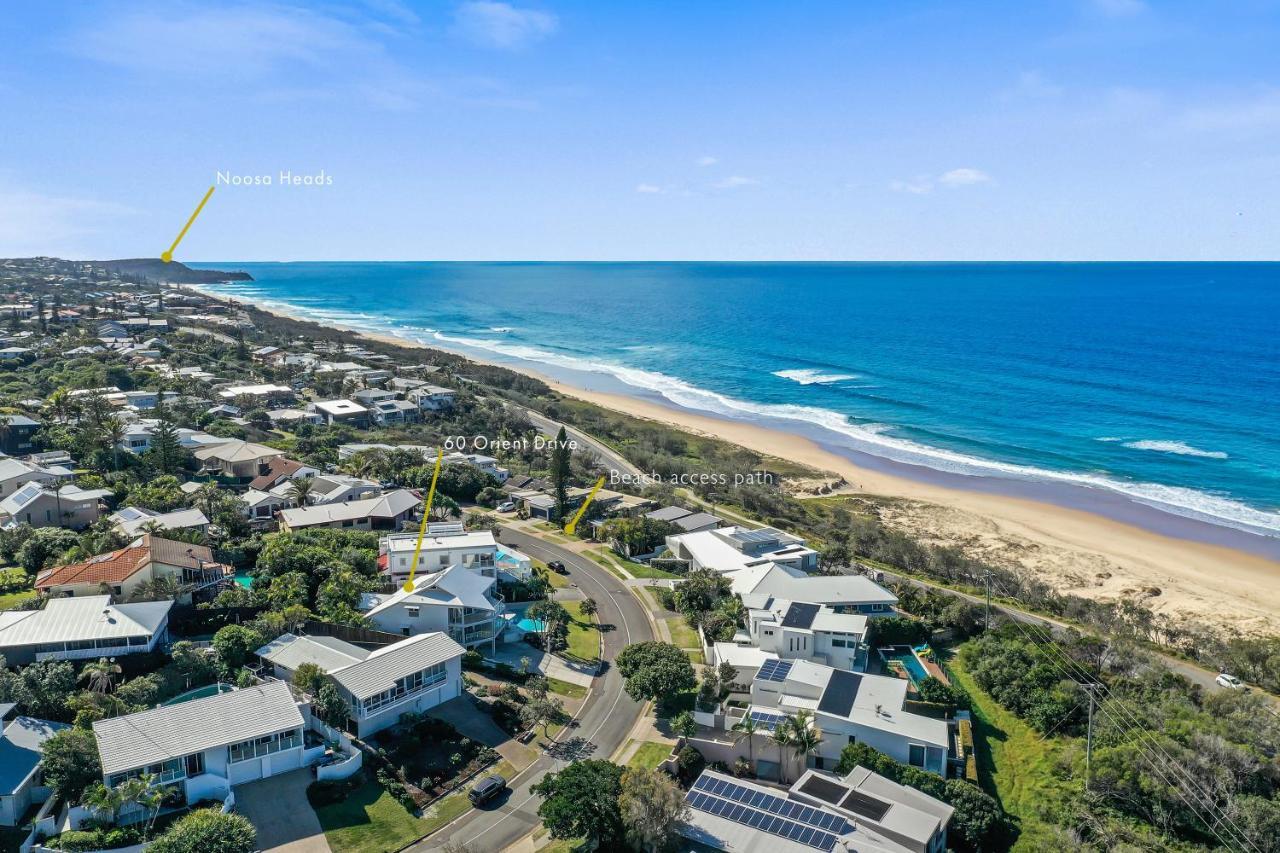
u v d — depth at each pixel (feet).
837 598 289.94
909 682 251.60
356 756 203.72
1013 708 246.88
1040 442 600.39
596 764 193.98
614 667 267.59
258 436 511.40
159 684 219.61
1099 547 417.08
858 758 203.21
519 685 252.62
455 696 240.32
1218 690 255.91
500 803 197.16
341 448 496.64
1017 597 342.64
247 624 252.62
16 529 302.45
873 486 514.27
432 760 209.36
